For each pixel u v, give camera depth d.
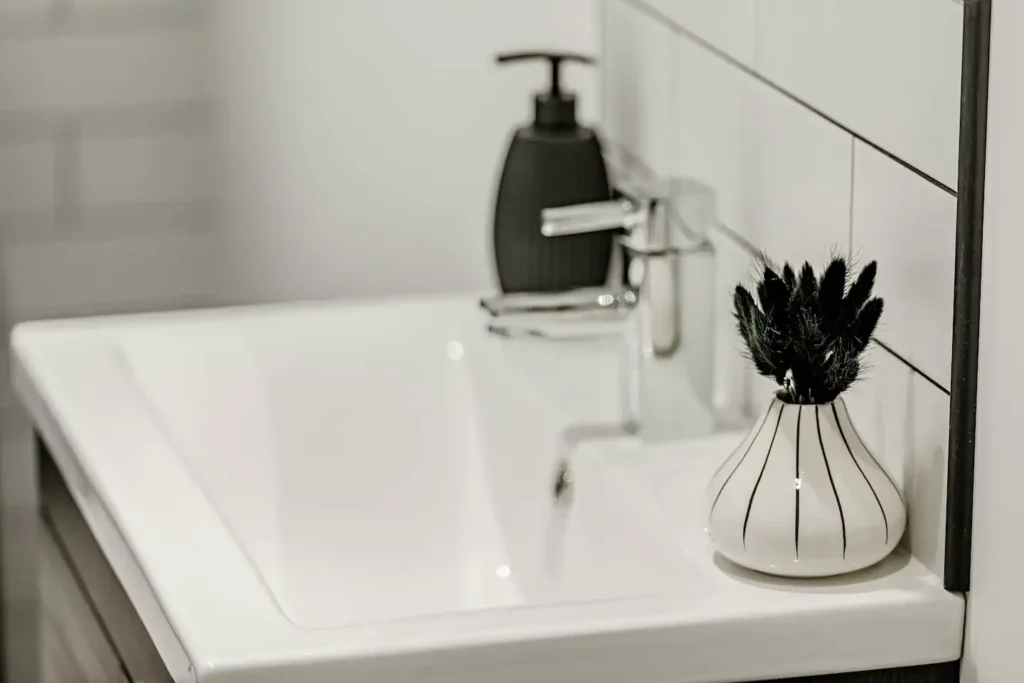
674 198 1.11
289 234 1.78
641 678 0.85
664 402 1.14
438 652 0.82
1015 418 0.83
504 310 1.22
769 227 1.12
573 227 1.14
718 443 1.13
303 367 1.33
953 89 0.86
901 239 0.93
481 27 1.70
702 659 0.86
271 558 1.24
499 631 0.83
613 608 0.86
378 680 0.82
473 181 1.74
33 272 1.83
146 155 1.79
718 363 1.24
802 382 0.90
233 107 1.76
